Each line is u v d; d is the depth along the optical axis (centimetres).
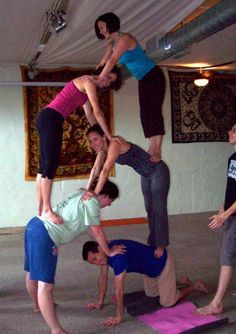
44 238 262
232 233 295
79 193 287
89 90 261
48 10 329
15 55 505
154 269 309
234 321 296
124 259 291
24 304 334
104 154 299
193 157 662
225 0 265
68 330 289
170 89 633
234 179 296
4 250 490
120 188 626
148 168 288
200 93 651
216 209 683
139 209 636
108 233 559
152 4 324
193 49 491
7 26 367
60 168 591
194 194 669
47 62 553
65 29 379
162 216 295
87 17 346
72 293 354
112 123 614
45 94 581
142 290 350
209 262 426
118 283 290
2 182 578
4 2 303
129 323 298
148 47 416
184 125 646
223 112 668
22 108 575
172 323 293
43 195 274
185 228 572
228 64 605
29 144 580
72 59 542
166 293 314
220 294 306
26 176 583
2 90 566
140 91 298
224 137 673
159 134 297
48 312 263
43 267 262
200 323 290
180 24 380
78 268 417
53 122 264
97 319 306
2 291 362
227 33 418
